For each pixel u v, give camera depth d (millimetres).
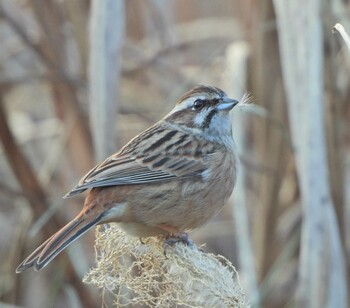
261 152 12281
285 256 11633
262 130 12242
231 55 12594
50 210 11406
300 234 11859
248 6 12812
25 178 12125
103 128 10266
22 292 12844
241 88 12281
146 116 13281
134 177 9078
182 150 9445
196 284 7707
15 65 13438
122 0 10312
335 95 11156
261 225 12258
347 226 12102
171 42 13984
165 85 13805
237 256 13570
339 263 9727
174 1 14992
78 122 12398
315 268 9688
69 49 12992
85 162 12414
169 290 7820
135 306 10422
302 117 9734
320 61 9719
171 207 9234
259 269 12211
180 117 9953
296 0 9836
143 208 9070
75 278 12047
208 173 9453
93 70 10328
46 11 12523
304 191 9703
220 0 15516
